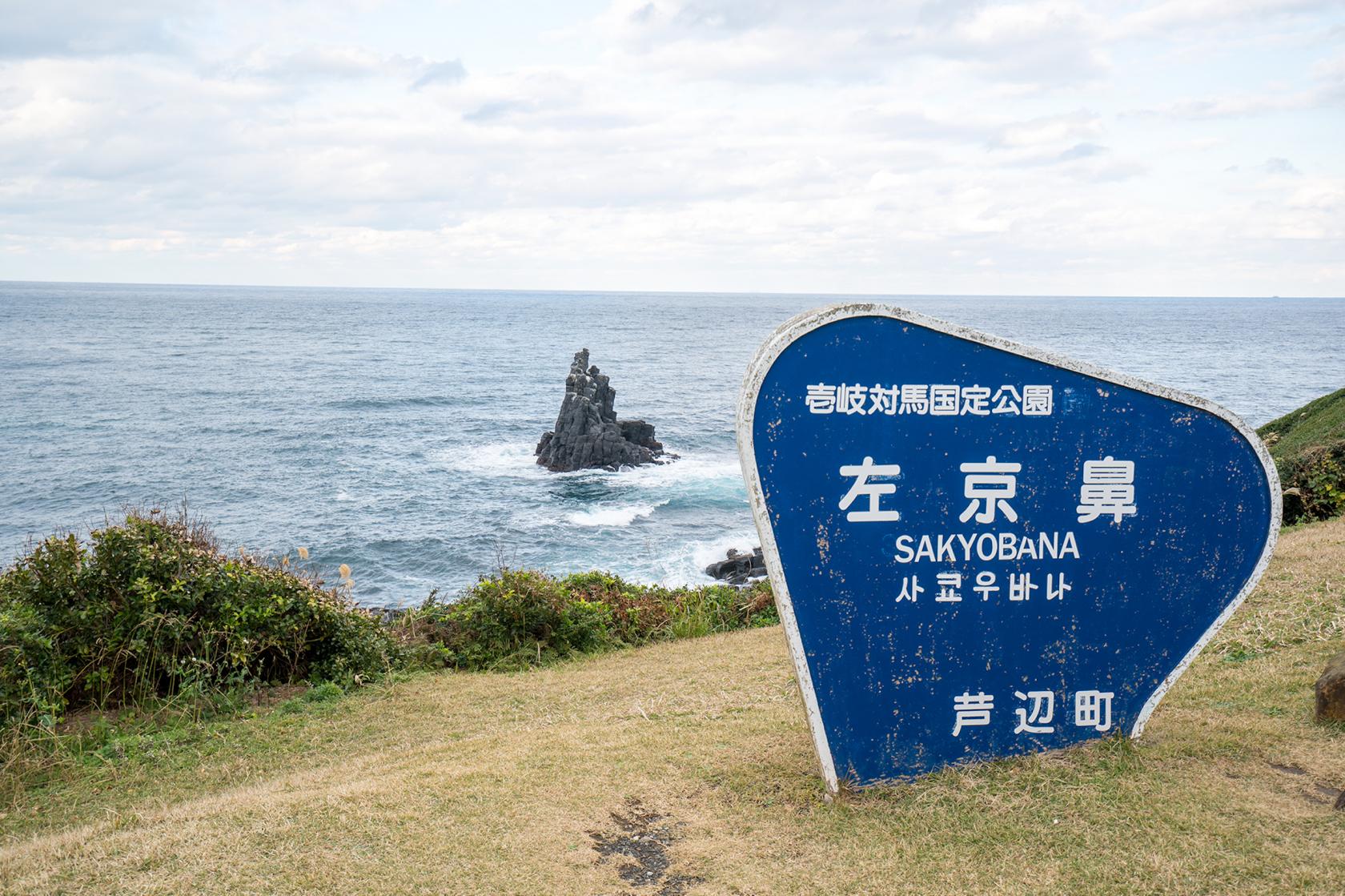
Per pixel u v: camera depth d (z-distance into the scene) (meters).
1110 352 110.00
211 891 4.42
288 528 27.78
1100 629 5.61
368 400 56.88
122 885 4.50
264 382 65.94
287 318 170.00
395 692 9.02
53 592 8.41
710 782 5.64
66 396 55.84
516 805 5.31
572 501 31.38
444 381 69.12
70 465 36.44
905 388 5.31
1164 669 5.69
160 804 6.46
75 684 8.41
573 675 9.54
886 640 5.40
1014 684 5.55
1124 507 5.57
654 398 61.84
